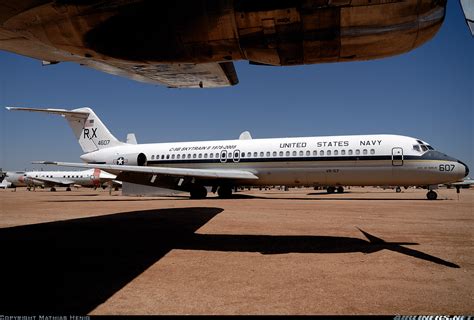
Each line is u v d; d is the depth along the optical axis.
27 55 7.95
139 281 4.90
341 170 21.12
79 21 5.88
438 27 5.42
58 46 6.60
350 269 5.50
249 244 7.54
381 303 4.01
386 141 20.52
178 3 5.52
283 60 6.25
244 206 17.12
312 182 22.12
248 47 5.99
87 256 6.43
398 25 5.34
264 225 10.31
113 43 6.24
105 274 5.25
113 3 5.53
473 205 17.12
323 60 6.23
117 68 8.26
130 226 10.30
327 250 6.88
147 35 5.99
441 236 8.37
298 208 15.74
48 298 4.20
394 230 9.27
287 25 5.50
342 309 3.84
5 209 16.83
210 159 24.38
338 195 30.69
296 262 5.96
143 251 6.86
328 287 4.61
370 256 6.37
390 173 20.23
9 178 67.06
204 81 9.16
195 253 6.68
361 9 5.17
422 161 19.78
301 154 21.98
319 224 10.46
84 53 6.70
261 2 5.31
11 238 8.35
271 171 22.69
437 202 19.59
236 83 9.52
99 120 28.06
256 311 3.80
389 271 5.36
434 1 5.06
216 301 4.11
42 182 59.75
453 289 4.50
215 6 5.48
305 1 5.15
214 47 6.09
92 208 17.11
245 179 23.95
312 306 3.93
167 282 4.86
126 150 26.97
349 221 11.09
